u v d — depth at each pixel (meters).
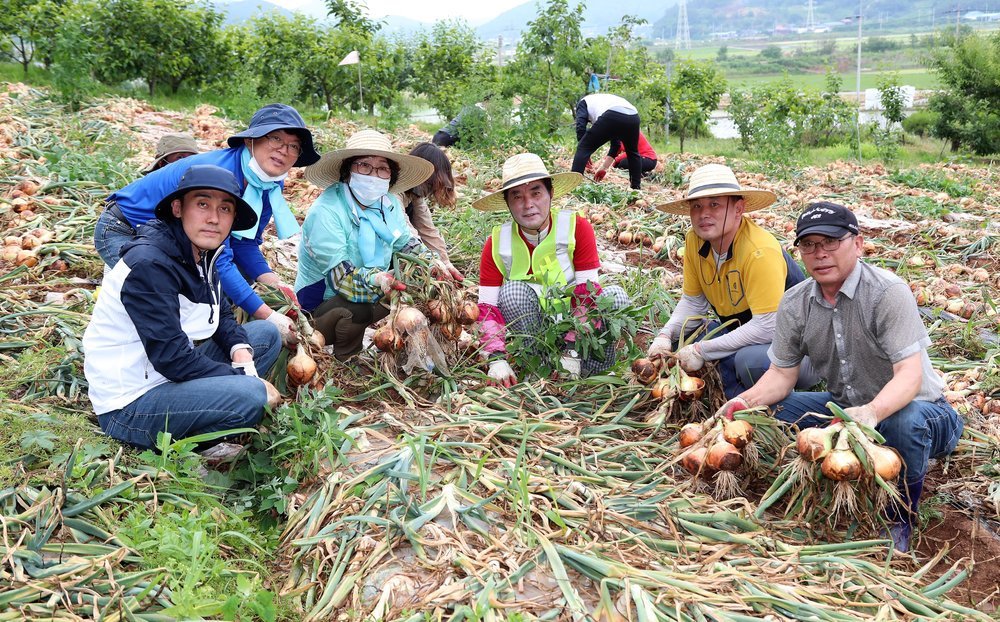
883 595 2.75
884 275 3.21
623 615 2.51
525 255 4.36
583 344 4.17
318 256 4.12
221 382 3.20
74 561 2.50
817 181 12.19
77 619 2.28
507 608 2.50
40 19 15.90
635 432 3.94
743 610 2.58
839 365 3.40
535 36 17.56
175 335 3.14
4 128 8.23
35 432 2.96
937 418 3.27
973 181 12.88
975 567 3.13
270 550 2.94
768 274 3.80
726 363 4.04
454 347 4.27
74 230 5.70
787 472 3.21
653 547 2.95
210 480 3.23
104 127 9.62
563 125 14.27
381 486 3.07
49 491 2.78
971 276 6.65
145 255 3.07
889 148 19.12
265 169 3.86
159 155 4.67
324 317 4.20
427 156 4.80
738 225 3.92
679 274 6.71
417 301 4.15
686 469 3.41
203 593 2.47
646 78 21.75
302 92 18.47
